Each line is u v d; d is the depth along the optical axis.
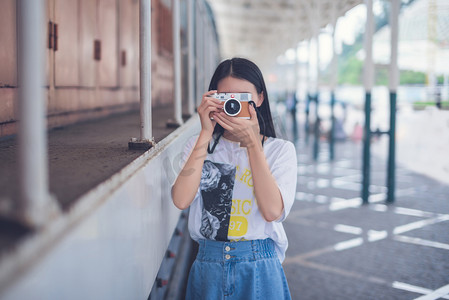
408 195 7.00
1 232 0.63
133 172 1.22
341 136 14.81
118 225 1.00
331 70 10.73
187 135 2.66
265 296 1.63
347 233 5.13
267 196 1.54
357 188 7.68
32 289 0.58
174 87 2.86
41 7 0.70
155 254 1.49
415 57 12.05
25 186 0.68
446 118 11.29
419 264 4.12
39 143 0.69
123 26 5.34
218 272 1.61
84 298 0.77
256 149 1.55
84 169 1.18
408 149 11.94
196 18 5.80
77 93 3.60
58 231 0.70
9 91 2.31
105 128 2.98
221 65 1.66
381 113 17.41
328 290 3.60
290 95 20.00
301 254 4.47
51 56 3.01
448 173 8.91
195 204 1.69
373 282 3.74
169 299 2.56
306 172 9.34
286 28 16.83
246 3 13.16
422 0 11.29
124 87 5.40
